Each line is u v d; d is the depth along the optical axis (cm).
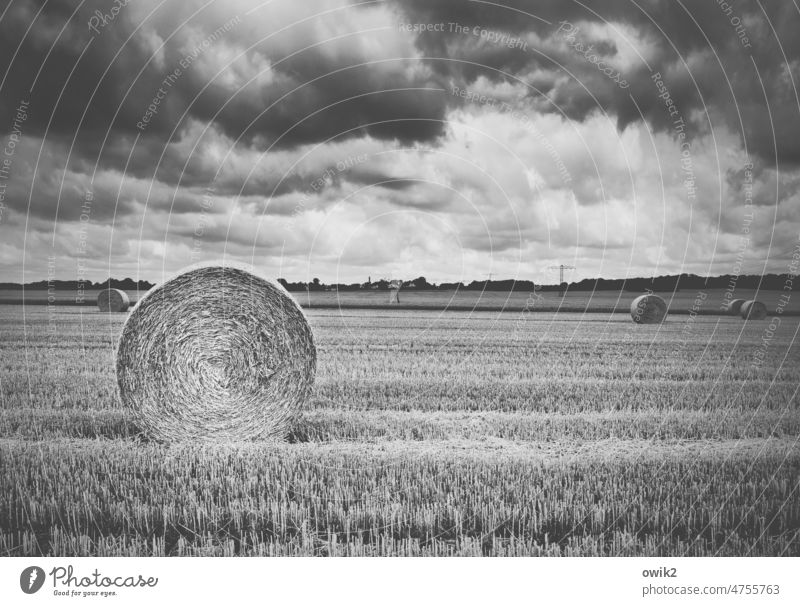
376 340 1930
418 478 670
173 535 569
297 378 911
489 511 599
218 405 895
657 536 578
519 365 1419
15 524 582
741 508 625
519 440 824
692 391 1140
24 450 764
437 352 1638
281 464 721
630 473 697
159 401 886
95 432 861
